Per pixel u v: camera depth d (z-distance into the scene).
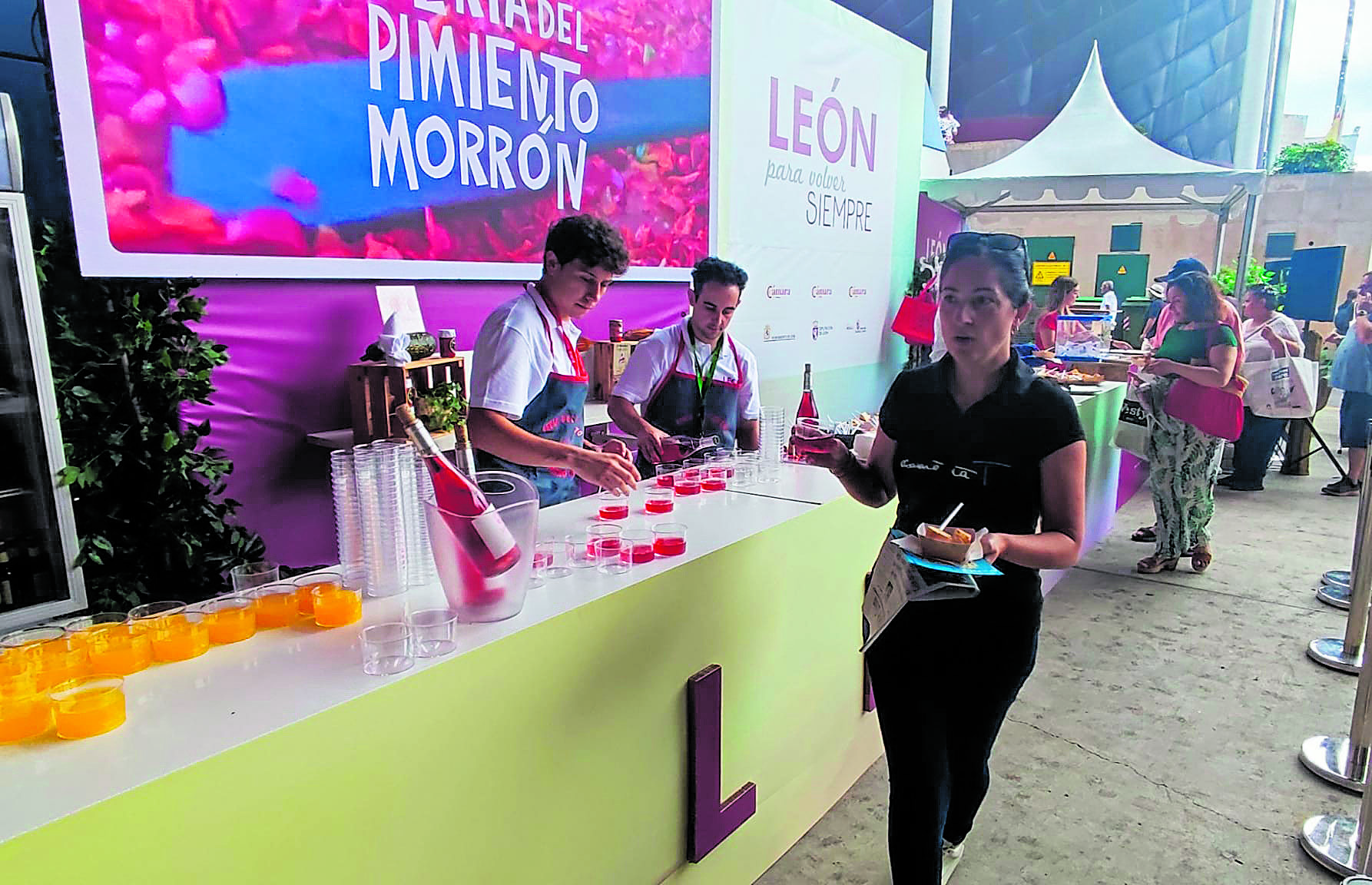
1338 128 11.54
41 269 1.97
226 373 2.36
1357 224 9.05
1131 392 4.44
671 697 1.56
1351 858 2.04
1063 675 3.14
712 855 1.76
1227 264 9.46
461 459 1.47
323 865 0.99
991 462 1.56
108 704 0.93
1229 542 4.90
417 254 2.70
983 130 10.12
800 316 4.64
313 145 2.38
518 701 1.23
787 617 1.94
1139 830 2.21
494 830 1.22
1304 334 6.76
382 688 1.04
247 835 0.91
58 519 1.94
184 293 2.17
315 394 2.56
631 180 3.45
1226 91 9.27
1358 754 2.43
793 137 4.37
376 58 2.49
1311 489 6.23
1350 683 3.08
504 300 3.08
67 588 1.97
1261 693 3.00
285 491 2.54
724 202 3.95
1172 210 7.19
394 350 2.48
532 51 2.96
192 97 2.12
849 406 5.29
